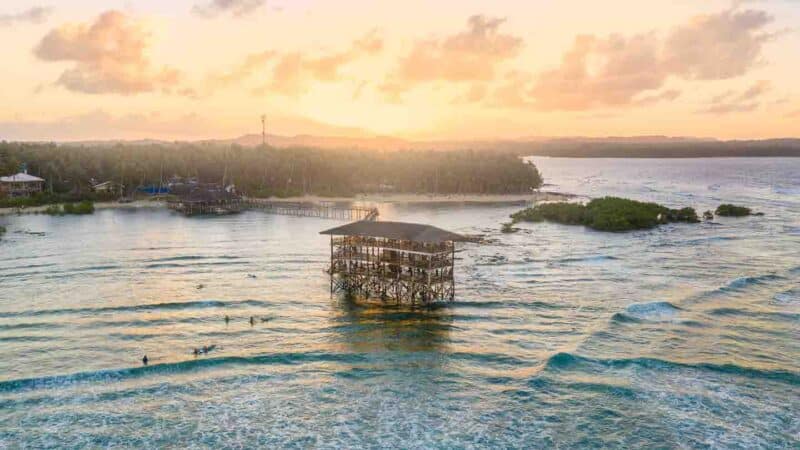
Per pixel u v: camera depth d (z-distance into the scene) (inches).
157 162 7150.6
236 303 2285.9
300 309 2223.2
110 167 6702.8
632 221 4397.1
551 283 2625.5
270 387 1565.0
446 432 1358.3
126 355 1744.6
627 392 1533.0
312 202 6569.9
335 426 1380.4
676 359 1733.5
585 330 1987.0
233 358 1733.5
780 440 1316.4
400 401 1499.8
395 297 2384.4
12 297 2340.1
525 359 1752.0
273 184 7313.0
